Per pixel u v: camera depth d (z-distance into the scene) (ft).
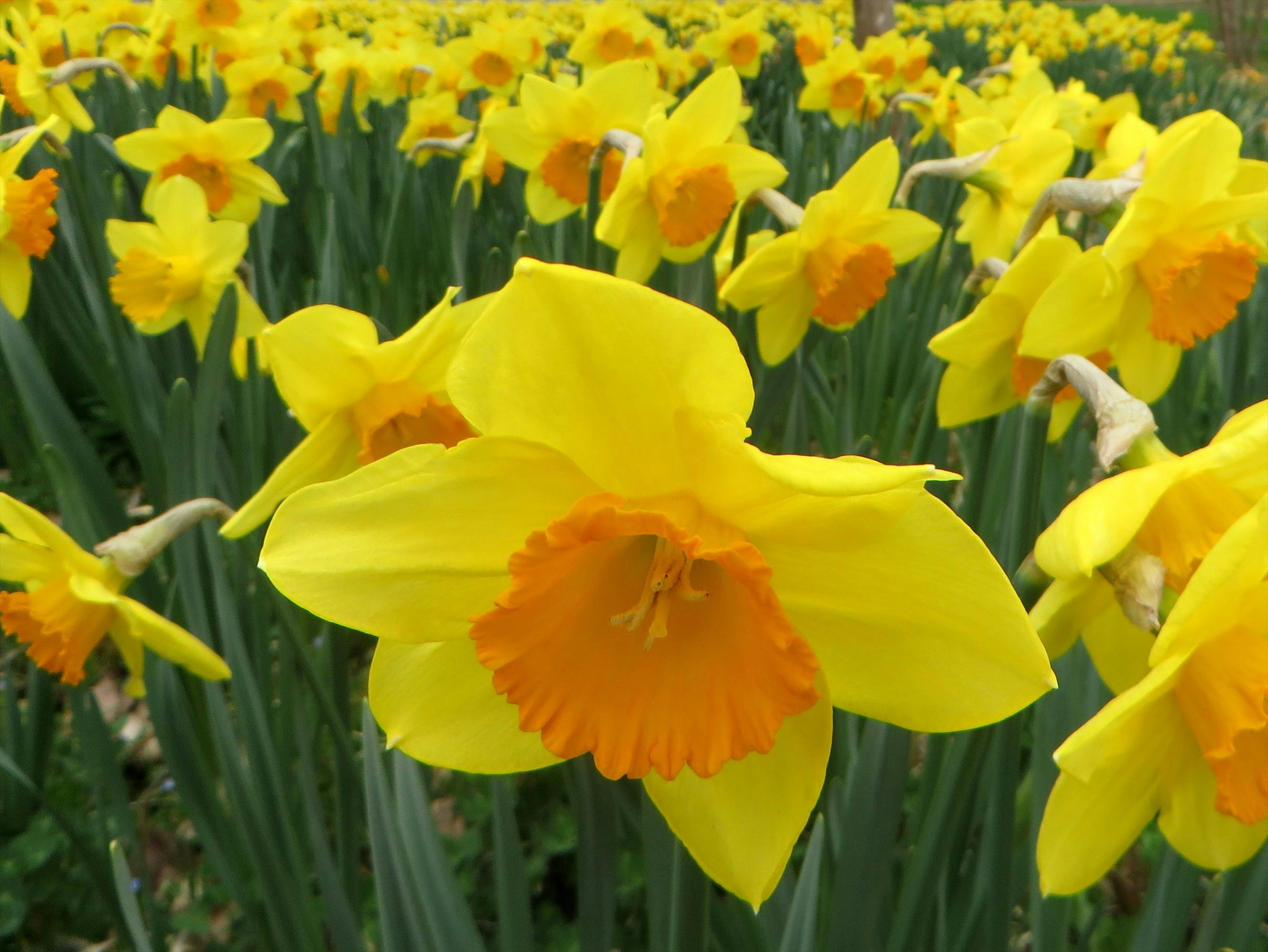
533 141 1.49
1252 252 0.88
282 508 0.40
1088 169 2.57
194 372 1.43
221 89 2.18
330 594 0.41
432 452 0.41
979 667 0.40
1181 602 0.37
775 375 1.31
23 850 1.04
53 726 1.10
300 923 0.81
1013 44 5.01
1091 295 0.87
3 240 1.19
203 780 0.87
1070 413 0.97
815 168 1.92
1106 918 0.99
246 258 1.66
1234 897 0.69
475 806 1.08
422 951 0.67
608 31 2.44
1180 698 0.44
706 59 3.24
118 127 2.15
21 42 2.48
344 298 1.44
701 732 0.45
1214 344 1.55
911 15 6.75
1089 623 0.53
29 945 1.04
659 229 1.34
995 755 0.59
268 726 0.91
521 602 0.42
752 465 0.39
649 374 0.39
